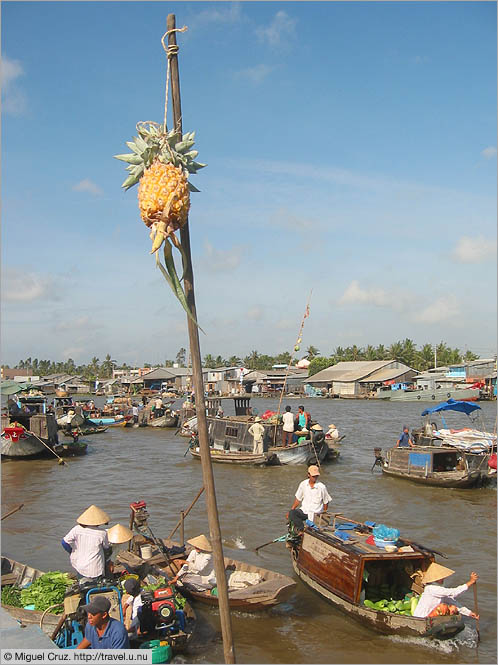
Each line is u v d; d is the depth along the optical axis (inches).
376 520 535.2
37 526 524.7
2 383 1021.2
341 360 4020.7
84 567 304.5
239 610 323.9
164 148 144.9
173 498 641.0
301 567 376.8
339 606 327.3
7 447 904.3
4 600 305.6
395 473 729.6
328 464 848.9
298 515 388.8
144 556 364.8
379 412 1952.5
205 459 155.6
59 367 6008.9
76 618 248.4
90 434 1343.5
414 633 288.7
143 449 1069.1
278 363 4648.1
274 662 275.1
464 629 309.1
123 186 148.8
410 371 2952.8
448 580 382.9
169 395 2876.5
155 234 140.1
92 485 721.0
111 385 3882.9
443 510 569.9
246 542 467.2
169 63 153.9
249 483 715.4
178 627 278.7
